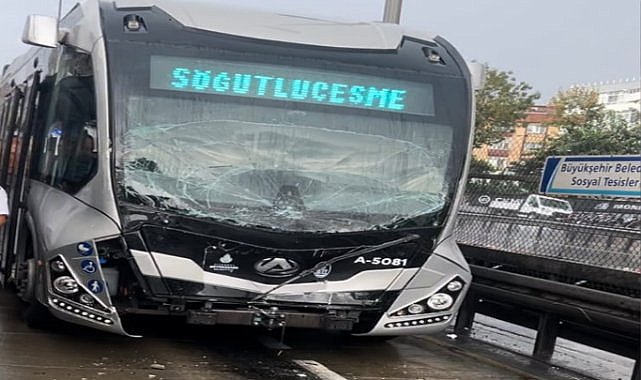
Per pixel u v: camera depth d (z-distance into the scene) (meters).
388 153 6.16
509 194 9.52
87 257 5.57
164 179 5.64
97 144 5.68
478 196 9.97
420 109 6.33
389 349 7.34
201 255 5.62
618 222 8.05
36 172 7.13
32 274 6.45
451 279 6.21
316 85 6.11
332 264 5.88
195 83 5.86
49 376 5.40
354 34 6.63
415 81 6.38
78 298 5.64
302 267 5.81
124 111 5.67
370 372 6.31
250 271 5.71
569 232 8.60
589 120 34.00
